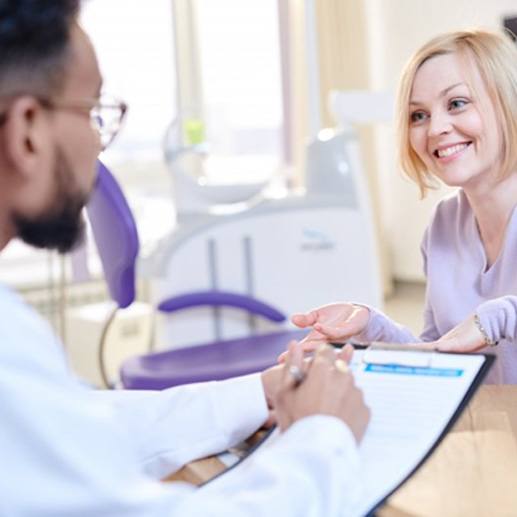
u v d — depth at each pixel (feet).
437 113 4.99
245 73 16.39
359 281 9.41
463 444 3.29
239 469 2.88
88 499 2.09
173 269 8.70
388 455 2.87
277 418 3.09
